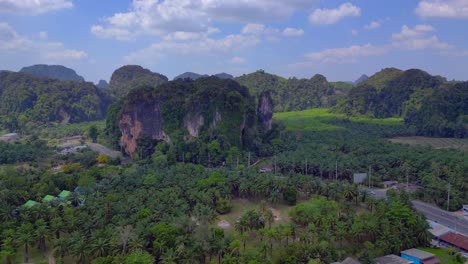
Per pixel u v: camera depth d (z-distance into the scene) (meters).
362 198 142.62
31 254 107.69
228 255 96.50
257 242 114.88
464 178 163.62
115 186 149.38
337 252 103.25
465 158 190.62
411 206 131.38
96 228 109.62
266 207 146.88
